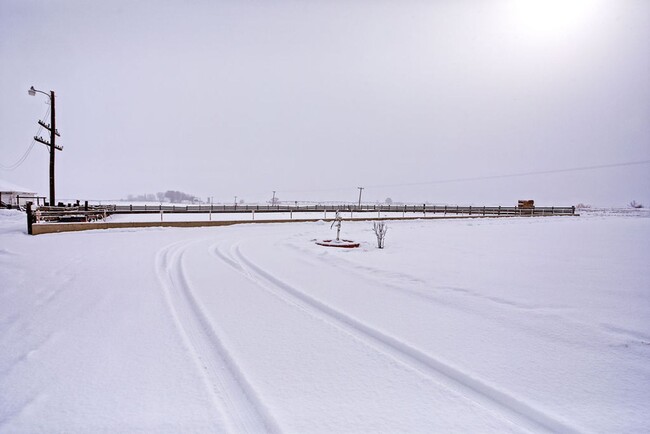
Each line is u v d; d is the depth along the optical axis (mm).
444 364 3582
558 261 9594
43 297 5828
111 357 3699
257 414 2805
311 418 2717
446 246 12984
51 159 25469
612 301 5719
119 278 7262
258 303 5715
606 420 2715
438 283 6992
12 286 6484
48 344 4000
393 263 9227
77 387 3111
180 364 3580
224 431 2576
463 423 2715
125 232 17422
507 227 23281
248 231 19703
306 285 6895
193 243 13742
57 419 2660
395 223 27484
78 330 4430
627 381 3299
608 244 13492
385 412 2824
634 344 4094
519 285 6801
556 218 36469
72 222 17562
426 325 4699
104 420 2658
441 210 47156
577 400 2982
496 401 3043
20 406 2816
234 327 4602
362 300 5871
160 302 5648
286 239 15469
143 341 4125
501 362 3646
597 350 3949
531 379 3312
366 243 13820
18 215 23734
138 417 2705
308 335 4379
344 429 2594
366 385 3229
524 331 4500
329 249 11984
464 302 5742
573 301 5734
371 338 4352
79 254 10141
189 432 2553
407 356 3865
